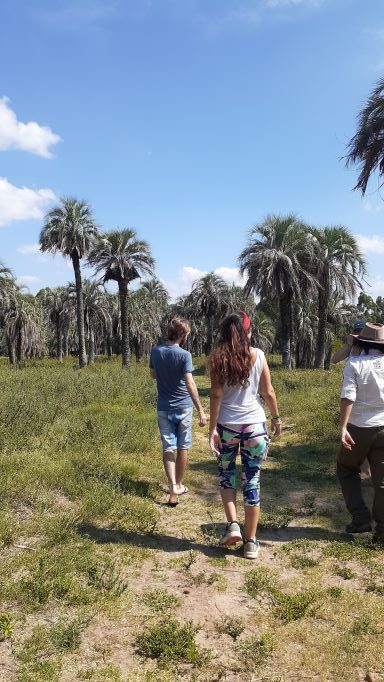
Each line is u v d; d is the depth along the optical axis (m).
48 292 60.72
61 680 2.54
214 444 4.04
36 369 24.02
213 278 43.75
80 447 6.64
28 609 3.08
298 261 31.25
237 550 4.16
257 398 4.09
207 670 2.68
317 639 2.95
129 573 3.69
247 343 4.02
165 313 62.50
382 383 4.28
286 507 5.21
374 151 11.27
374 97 11.10
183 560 3.93
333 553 4.06
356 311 42.22
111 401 11.62
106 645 2.85
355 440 4.32
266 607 3.30
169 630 2.90
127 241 35.59
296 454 7.75
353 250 32.25
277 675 2.66
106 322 54.91
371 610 3.23
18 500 4.77
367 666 2.72
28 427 7.37
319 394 13.67
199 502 5.34
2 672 2.56
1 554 3.77
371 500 5.33
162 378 5.33
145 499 5.22
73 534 4.14
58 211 34.75
